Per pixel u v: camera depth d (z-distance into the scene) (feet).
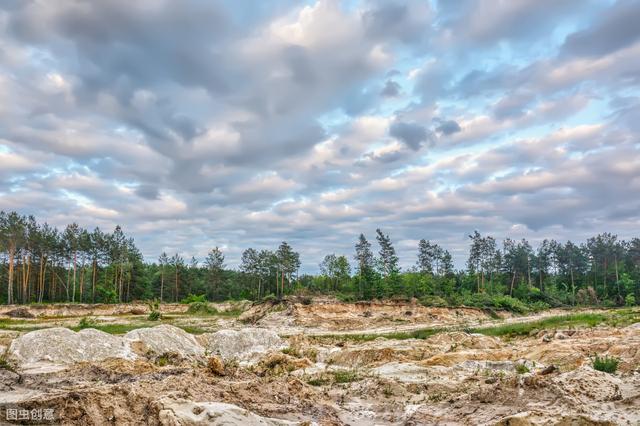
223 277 356.38
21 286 278.26
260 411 35.63
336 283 322.34
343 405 42.63
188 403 31.48
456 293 291.38
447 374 57.82
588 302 320.29
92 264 293.23
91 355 65.05
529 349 83.46
